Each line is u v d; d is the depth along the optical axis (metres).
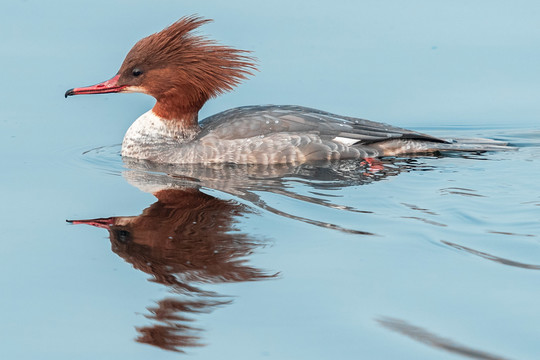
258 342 8.40
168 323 8.82
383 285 9.59
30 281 9.90
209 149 15.27
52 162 15.37
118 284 9.76
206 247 10.80
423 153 15.82
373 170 14.57
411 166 14.84
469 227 11.57
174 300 9.30
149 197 13.04
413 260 10.34
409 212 12.22
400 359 8.02
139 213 12.21
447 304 9.12
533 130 17.84
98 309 9.18
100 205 12.66
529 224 11.71
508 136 17.55
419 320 8.77
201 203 12.66
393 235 11.23
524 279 9.76
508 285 9.59
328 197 12.95
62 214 12.24
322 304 9.12
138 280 9.84
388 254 10.53
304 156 15.13
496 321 8.73
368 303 9.14
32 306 9.30
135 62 16.03
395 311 8.96
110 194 13.26
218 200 12.80
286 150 15.07
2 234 11.40
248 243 10.92
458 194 13.09
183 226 11.61
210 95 16.27
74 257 10.57
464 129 18.00
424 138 15.80
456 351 8.16
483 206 12.51
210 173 14.54
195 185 13.73
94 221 11.88
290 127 15.34
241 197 12.95
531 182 13.79
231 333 8.57
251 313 8.95
